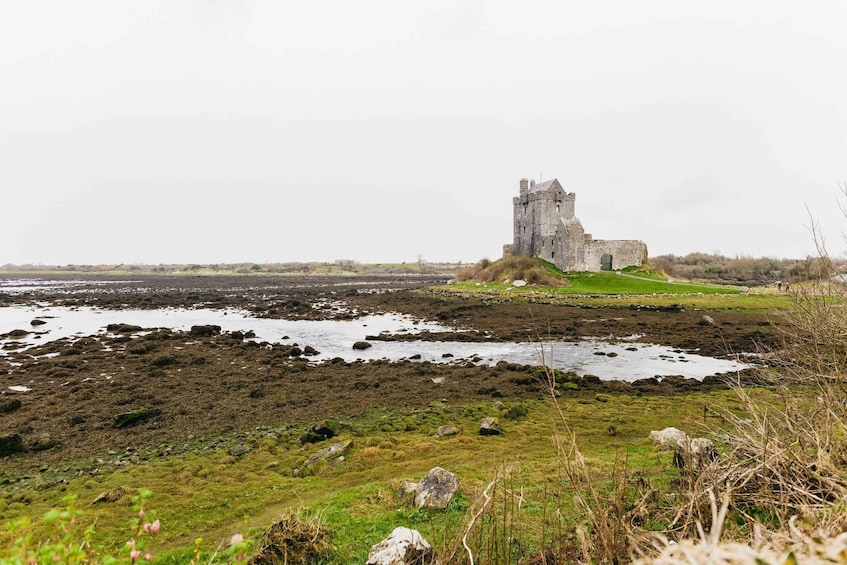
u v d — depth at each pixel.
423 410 20.94
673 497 7.86
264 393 23.98
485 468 13.36
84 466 16.08
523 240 83.44
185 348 35.31
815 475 5.44
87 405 22.30
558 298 58.09
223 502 12.75
